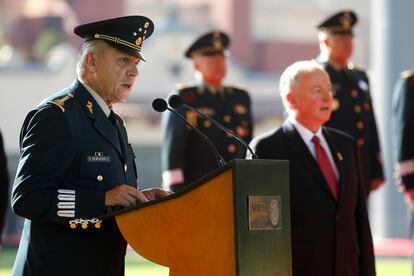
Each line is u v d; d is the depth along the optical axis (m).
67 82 99.50
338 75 27.58
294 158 19.88
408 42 55.16
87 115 16.06
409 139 28.73
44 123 15.62
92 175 15.85
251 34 129.25
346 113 27.34
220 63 29.42
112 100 16.38
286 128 20.19
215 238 14.55
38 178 15.41
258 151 20.00
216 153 16.56
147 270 42.19
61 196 15.39
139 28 16.30
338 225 19.67
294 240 19.59
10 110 98.81
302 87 20.08
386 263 47.12
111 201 15.45
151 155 104.62
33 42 130.12
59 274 15.59
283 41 129.62
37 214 15.35
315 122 20.11
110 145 16.19
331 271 19.56
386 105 55.22
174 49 106.31
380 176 28.16
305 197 19.64
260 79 116.38
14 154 98.38
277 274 15.14
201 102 29.17
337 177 20.00
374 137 28.11
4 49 131.75
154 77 106.06
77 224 15.34
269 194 15.01
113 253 16.00
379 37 55.88
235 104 29.58
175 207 14.77
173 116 28.55
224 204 14.53
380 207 56.44
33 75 99.12
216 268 14.55
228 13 129.00
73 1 127.12
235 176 14.37
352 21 27.67
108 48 16.17
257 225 14.70
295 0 141.62
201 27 130.12
